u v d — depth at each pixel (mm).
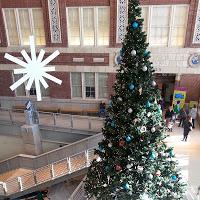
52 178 10852
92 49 15008
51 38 15062
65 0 14125
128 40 6164
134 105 6402
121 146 6863
